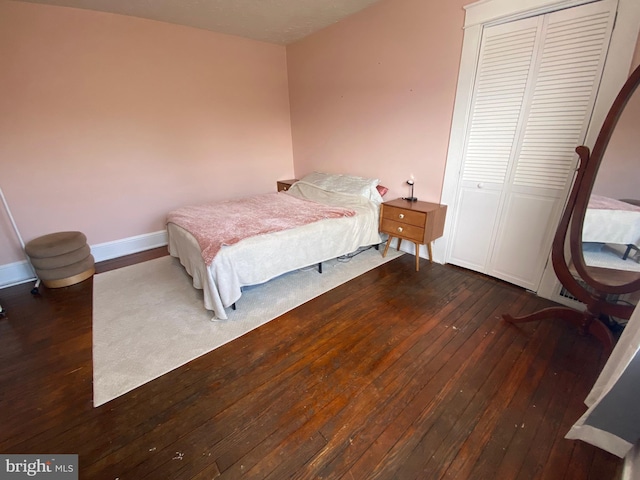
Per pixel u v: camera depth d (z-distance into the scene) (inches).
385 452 46.8
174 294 95.3
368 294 92.6
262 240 84.7
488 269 100.6
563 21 70.6
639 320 39.4
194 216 103.7
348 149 138.0
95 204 119.6
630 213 57.9
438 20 92.6
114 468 45.1
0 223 102.5
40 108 102.6
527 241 88.6
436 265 111.7
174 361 66.6
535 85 78.1
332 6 107.7
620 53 64.4
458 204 102.6
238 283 81.1
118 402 56.6
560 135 76.5
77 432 50.9
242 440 49.1
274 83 157.2
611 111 53.1
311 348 69.9
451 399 55.8
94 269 112.9
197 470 44.7
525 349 68.0
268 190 171.8
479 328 75.7
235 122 149.3
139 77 118.5
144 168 127.9
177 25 121.9
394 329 76.0
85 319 82.8
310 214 104.4
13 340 74.7
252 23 122.0
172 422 52.3
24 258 108.9
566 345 68.9
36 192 107.3
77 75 106.4
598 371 61.4
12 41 94.5
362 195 119.1
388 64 110.4
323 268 110.8
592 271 62.1
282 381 60.7
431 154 105.9
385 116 117.4
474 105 90.8
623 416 40.0
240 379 61.4
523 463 44.9
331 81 135.5
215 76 137.3
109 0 97.2
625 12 62.4
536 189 83.6
